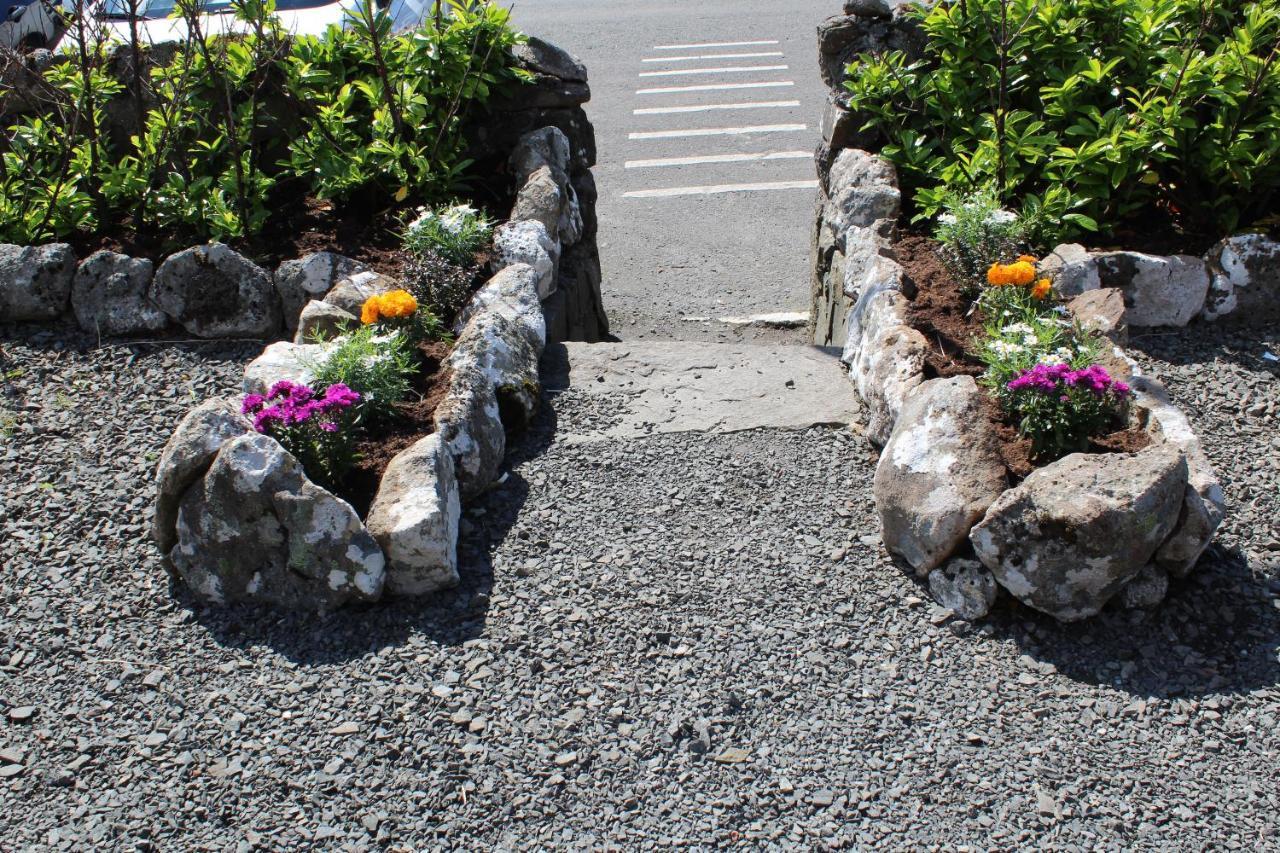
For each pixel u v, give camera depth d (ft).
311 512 11.59
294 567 11.78
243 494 11.62
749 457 14.08
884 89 19.38
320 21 25.98
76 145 19.40
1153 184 17.78
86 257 17.78
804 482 13.62
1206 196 17.87
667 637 11.39
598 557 12.46
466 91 19.56
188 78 19.17
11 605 12.16
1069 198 17.07
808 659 11.14
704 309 26.07
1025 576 11.28
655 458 14.10
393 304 14.62
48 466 14.34
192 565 12.04
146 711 10.78
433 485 12.11
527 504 13.32
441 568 11.86
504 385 14.34
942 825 9.47
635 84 40.93
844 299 18.43
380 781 9.95
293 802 9.79
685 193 32.94
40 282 17.06
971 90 19.21
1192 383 15.29
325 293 17.11
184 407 15.53
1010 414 13.07
